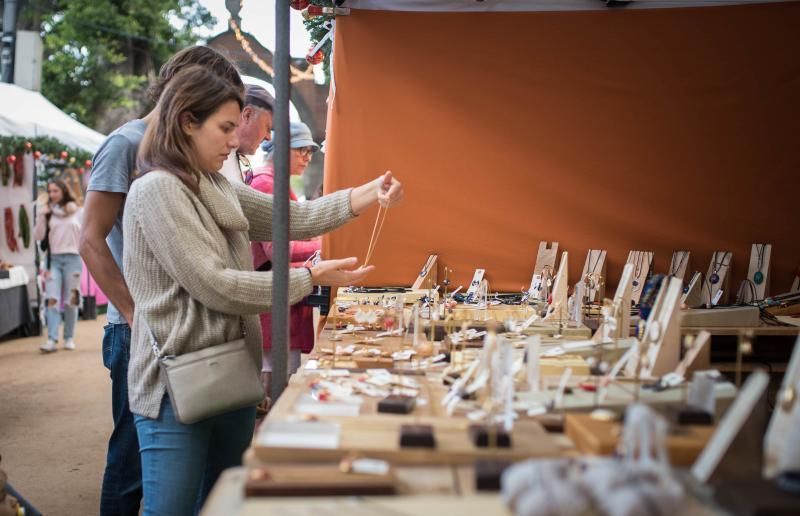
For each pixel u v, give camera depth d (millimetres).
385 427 1941
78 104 23984
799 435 1524
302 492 1547
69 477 4992
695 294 4684
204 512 1517
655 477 1360
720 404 2035
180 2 25031
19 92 10859
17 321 10250
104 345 3453
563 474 1350
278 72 2600
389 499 1506
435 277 5262
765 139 5133
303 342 4941
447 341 3322
